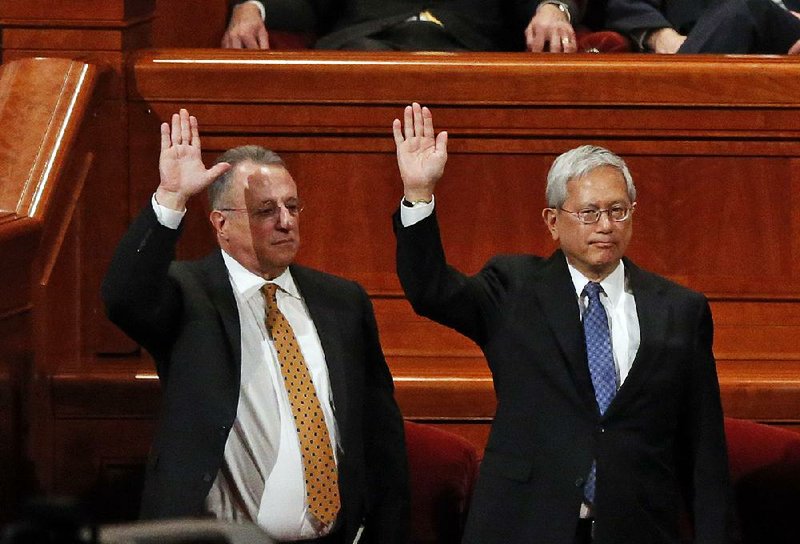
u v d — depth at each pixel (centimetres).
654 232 1440
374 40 1673
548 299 1088
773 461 1241
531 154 1432
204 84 1418
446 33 1691
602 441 1059
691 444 1112
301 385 1079
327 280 1131
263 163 1088
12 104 1341
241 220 1078
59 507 430
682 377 1087
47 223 1277
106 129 1419
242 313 1093
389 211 1440
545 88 1414
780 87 1412
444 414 1331
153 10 1540
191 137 1056
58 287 1341
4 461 1190
